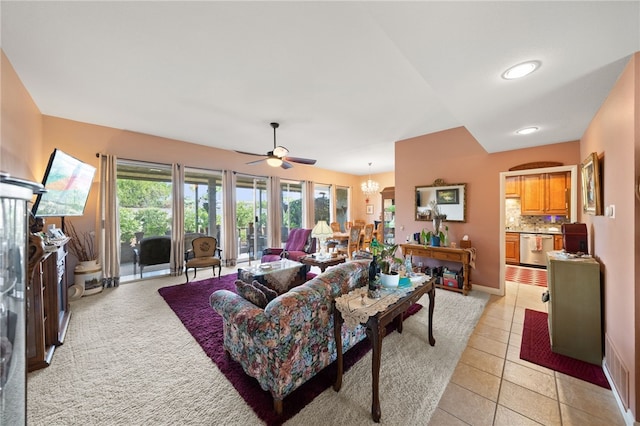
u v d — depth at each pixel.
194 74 2.43
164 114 3.48
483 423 1.49
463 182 3.93
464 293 3.62
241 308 1.74
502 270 3.62
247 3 1.57
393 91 2.76
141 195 4.65
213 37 1.91
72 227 3.79
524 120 2.44
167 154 4.66
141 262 4.59
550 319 2.30
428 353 2.19
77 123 3.76
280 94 2.85
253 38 1.91
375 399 1.49
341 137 4.52
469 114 2.30
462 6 1.09
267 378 1.58
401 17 1.16
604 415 1.55
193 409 1.56
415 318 2.90
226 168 5.47
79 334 2.48
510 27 1.22
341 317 1.73
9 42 1.98
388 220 6.36
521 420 1.51
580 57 1.46
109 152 4.05
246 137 4.57
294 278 3.94
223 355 2.11
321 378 1.84
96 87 2.71
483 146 3.38
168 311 3.04
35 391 1.71
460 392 1.74
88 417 1.50
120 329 2.59
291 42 1.96
